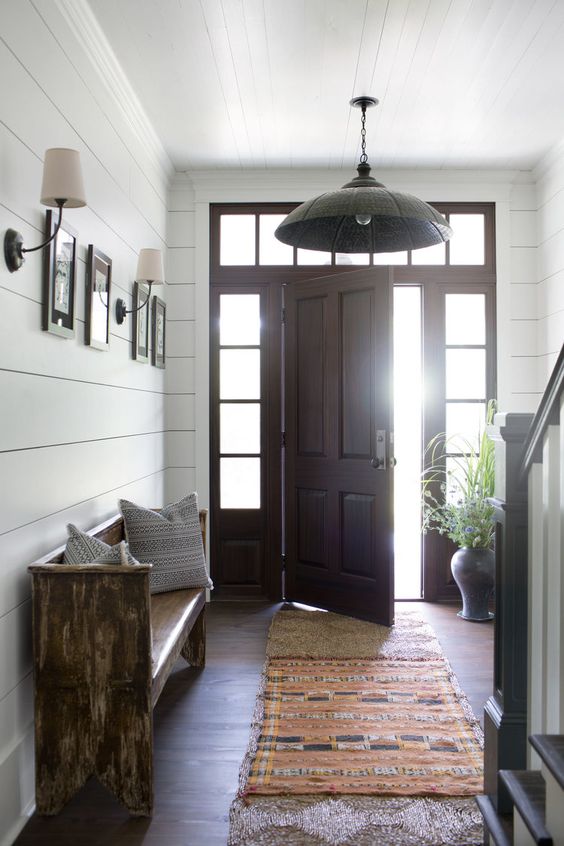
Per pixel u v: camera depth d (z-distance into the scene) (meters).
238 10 2.91
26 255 2.36
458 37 3.14
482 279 5.01
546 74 3.50
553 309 4.68
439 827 2.20
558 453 1.89
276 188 5.00
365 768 2.58
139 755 2.28
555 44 3.20
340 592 4.61
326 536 4.68
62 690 2.28
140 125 3.98
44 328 2.50
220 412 5.09
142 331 4.10
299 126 4.16
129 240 3.82
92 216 3.12
